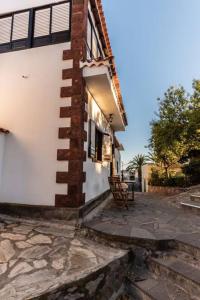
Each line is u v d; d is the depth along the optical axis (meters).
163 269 3.18
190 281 2.76
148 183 18.00
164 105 15.11
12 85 5.88
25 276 2.68
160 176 15.67
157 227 4.44
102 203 7.79
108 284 3.02
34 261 3.09
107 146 8.87
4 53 6.13
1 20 6.46
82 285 2.67
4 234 4.05
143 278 3.24
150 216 5.63
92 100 6.88
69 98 5.36
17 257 3.19
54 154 5.25
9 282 2.54
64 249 3.56
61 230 4.47
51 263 3.04
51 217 4.93
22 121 5.63
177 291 2.83
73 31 5.64
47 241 3.86
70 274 2.74
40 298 2.29
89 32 6.38
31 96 5.68
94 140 6.80
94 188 6.91
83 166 5.45
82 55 5.46
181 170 15.00
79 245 3.78
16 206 5.24
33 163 5.36
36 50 5.87
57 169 5.16
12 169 5.50
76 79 5.39
